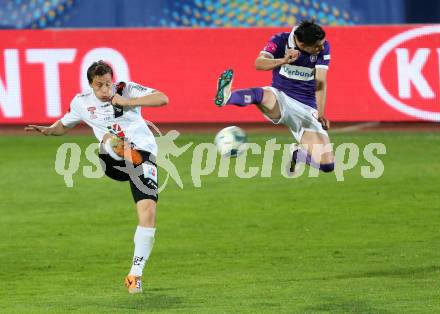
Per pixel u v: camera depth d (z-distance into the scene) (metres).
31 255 31.52
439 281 26.69
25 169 45.03
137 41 52.34
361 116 51.97
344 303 23.91
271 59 27.50
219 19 58.28
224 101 27.94
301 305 23.72
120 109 25.19
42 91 52.09
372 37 51.78
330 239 33.31
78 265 30.12
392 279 27.09
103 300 24.78
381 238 33.25
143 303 24.16
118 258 31.06
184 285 26.84
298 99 29.67
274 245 32.59
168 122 52.59
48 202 39.41
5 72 52.00
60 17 58.19
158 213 37.62
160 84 52.41
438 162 45.28
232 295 25.19
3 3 58.19
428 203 38.31
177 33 52.34
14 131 53.16
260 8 58.28
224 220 36.44
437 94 51.69
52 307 24.03
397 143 48.88
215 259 30.70
